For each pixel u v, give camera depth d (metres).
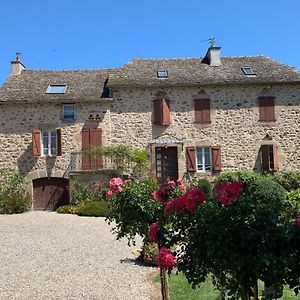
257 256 3.20
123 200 6.09
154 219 5.86
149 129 20.12
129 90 20.22
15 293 7.13
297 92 20.58
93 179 19.41
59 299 6.78
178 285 7.36
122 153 19.38
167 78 20.48
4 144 19.97
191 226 3.73
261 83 20.23
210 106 20.34
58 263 9.26
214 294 6.76
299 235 3.21
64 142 20.00
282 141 20.38
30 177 19.88
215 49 21.86
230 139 20.28
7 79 21.70
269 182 10.88
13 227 14.38
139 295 6.91
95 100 19.95
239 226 3.32
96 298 6.79
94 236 12.56
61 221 15.83
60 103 20.05
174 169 20.22
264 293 3.66
